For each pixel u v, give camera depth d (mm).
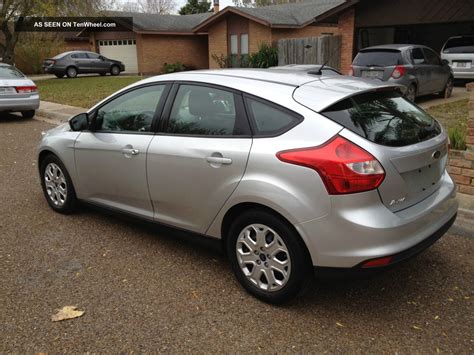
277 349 2793
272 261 3162
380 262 2791
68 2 24234
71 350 2799
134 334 2947
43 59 32219
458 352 2740
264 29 21453
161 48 29344
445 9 14078
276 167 2998
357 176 2752
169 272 3756
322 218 2840
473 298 3320
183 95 3762
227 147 3293
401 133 3074
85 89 19688
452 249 4098
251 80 3486
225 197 3307
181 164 3580
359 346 2807
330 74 3895
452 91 14477
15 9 21578
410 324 3020
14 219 4945
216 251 3773
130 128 4141
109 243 4324
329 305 3252
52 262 3943
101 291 3467
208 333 2953
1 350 2797
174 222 3822
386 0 15297
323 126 2934
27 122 12266
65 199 4941
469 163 4953
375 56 11430
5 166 7277
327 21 17969
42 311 3207
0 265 3883
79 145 4527
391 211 2895
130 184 4094
